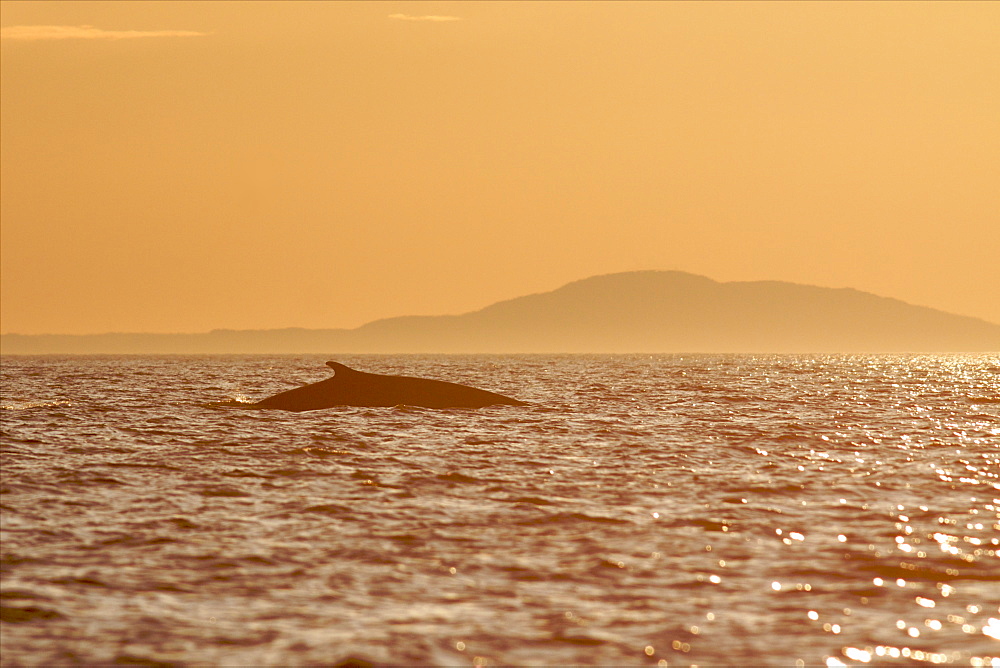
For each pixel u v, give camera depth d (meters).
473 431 135.62
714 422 155.25
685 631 49.91
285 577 59.25
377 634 49.28
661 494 87.06
